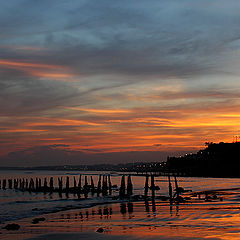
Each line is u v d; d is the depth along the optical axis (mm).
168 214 45531
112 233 32688
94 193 98188
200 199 68250
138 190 111562
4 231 35719
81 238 30875
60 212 52688
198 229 33312
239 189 104688
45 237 32031
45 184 106938
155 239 29031
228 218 40281
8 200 79312
